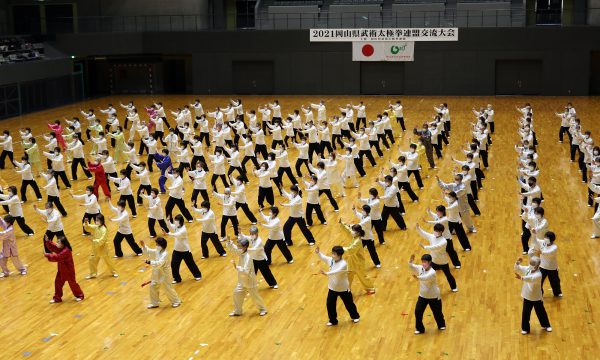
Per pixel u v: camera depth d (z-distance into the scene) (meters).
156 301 15.88
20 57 45.81
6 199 21.09
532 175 22.06
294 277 17.52
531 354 13.32
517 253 18.86
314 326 14.77
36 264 18.97
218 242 18.97
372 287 16.41
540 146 32.94
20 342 14.29
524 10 49.72
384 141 32.56
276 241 18.23
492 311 15.29
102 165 24.61
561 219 21.88
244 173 27.20
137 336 14.45
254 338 14.26
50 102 47.81
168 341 14.20
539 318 14.21
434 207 23.28
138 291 16.91
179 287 17.08
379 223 19.55
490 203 23.72
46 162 31.67
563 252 18.94
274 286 16.86
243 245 15.09
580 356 13.21
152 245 19.95
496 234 20.48
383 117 32.88
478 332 14.29
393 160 30.31
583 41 48.75
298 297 16.30
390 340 14.03
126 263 18.78
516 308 15.42
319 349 13.72
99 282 17.52
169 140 31.20
